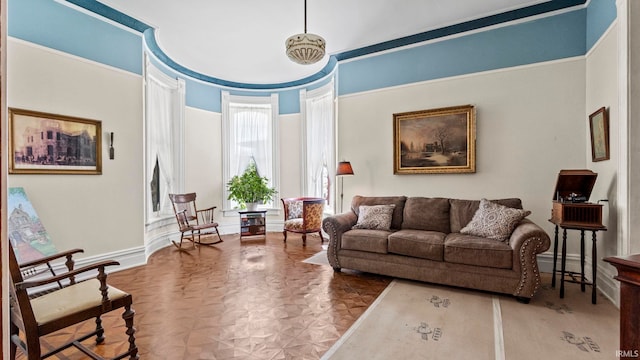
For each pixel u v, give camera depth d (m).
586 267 3.45
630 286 0.91
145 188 4.30
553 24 3.65
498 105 3.91
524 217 3.20
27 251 2.99
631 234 2.59
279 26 4.11
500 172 3.90
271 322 2.49
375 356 2.02
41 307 1.75
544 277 3.51
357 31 4.22
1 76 0.52
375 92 4.71
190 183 5.77
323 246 5.07
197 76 5.85
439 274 3.17
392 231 3.79
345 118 4.96
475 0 3.53
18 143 3.05
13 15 3.05
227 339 2.23
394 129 4.50
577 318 2.51
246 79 6.18
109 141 3.81
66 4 3.42
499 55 3.91
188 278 3.53
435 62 4.29
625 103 2.62
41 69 3.22
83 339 2.09
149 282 3.41
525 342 2.17
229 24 4.05
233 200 6.34
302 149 6.25
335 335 2.28
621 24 2.66
